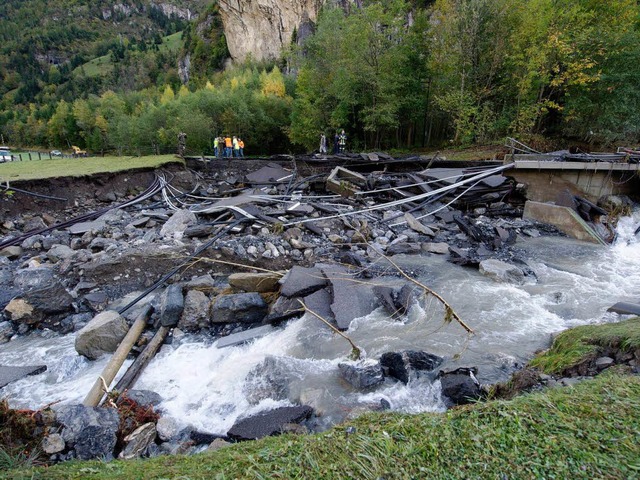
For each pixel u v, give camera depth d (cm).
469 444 266
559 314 744
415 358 577
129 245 1075
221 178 2081
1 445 365
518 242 1148
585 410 293
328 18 2955
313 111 2939
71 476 269
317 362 622
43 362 682
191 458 290
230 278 865
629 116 2030
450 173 1538
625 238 1191
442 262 1017
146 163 1944
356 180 1594
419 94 2761
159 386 612
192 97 3362
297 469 250
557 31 2070
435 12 2592
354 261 979
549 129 2497
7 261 1041
